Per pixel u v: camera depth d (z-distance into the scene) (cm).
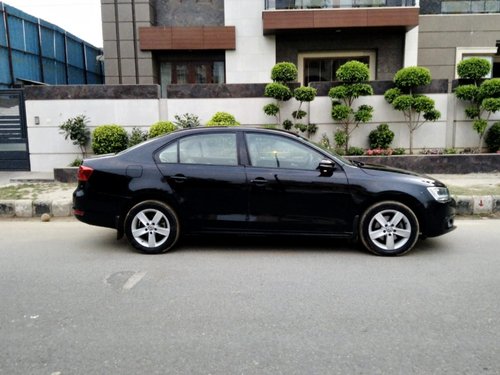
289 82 1140
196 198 554
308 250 577
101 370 299
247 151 562
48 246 603
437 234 551
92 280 468
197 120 1108
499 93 1050
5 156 1138
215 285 452
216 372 295
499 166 1046
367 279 467
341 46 1526
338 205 546
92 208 564
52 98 1110
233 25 1515
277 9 1432
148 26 1489
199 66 1580
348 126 1130
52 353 321
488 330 352
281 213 549
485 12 1513
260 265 516
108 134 1032
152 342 336
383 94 1122
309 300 412
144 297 421
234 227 555
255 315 381
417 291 433
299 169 552
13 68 1496
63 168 999
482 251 566
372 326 359
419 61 1525
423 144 1132
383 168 581
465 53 1522
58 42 1803
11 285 455
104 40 1498
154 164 562
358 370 297
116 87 1111
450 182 944
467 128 1129
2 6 1441
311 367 301
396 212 541
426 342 334
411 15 1376
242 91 1123
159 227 560
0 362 309
